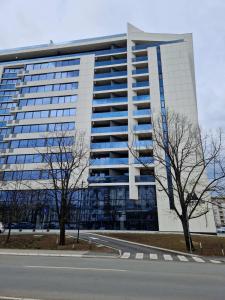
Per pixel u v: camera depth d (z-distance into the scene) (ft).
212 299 22.25
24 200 128.77
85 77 177.99
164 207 135.85
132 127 154.20
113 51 186.60
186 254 64.44
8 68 212.02
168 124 100.99
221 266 43.45
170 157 78.84
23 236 96.32
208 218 128.77
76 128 160.35
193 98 154.40
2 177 144.05
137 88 165.89
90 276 30.94
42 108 173.06
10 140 166.71
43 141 160.56
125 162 147.54
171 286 26.76
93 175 154.51
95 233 122.52
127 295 22.88
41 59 195.11
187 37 183.73
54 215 142.72
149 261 48.83
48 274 31.73
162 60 169.17
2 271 33.60
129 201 142.61
